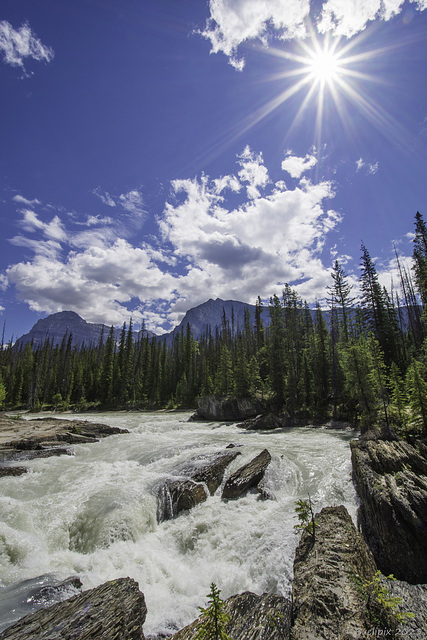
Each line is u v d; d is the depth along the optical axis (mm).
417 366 18641
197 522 11586
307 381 47125
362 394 26203
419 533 9320
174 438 24875
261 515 11656
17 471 15211
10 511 10898
